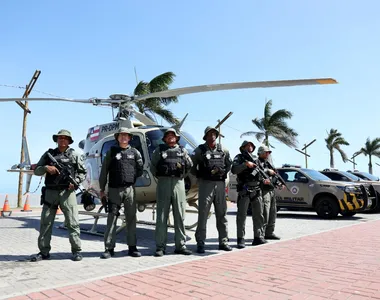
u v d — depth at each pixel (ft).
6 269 14.53
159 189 17.92
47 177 16.94
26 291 11.32
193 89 22.07
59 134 17.11
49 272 13.97
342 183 35.63
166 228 17.84
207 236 24.03
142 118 27.78
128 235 17.49
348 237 22.07
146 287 11.66
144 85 67.26
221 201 18.69
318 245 19.25
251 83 20.47
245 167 19.62
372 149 148.97
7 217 40.42
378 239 21.21
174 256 17.19
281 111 93.66
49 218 16.79
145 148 22.88
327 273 13.23
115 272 13.92
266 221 20.86
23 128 59.67
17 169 35.32
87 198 19.12
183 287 11.61
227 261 15.53
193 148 23.18
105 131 27.32
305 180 37.32
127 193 17.46
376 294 10.71
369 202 37.40
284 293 10.91
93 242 21.61
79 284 12.11
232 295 10.76
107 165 17.90
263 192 20.90
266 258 16.03
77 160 17.37
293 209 39.09
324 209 35.76
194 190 21.94
